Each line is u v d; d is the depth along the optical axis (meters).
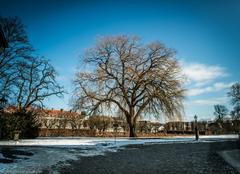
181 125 66.56
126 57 38.44
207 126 84.00
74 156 15.62
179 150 21.17
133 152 19.06
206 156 17.19
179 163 13.73
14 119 32.12
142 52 39.28
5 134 30.86
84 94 37.19
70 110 37.38
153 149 21.77
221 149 22.56
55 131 49.22
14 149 17.66
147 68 39.12
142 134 51.47
